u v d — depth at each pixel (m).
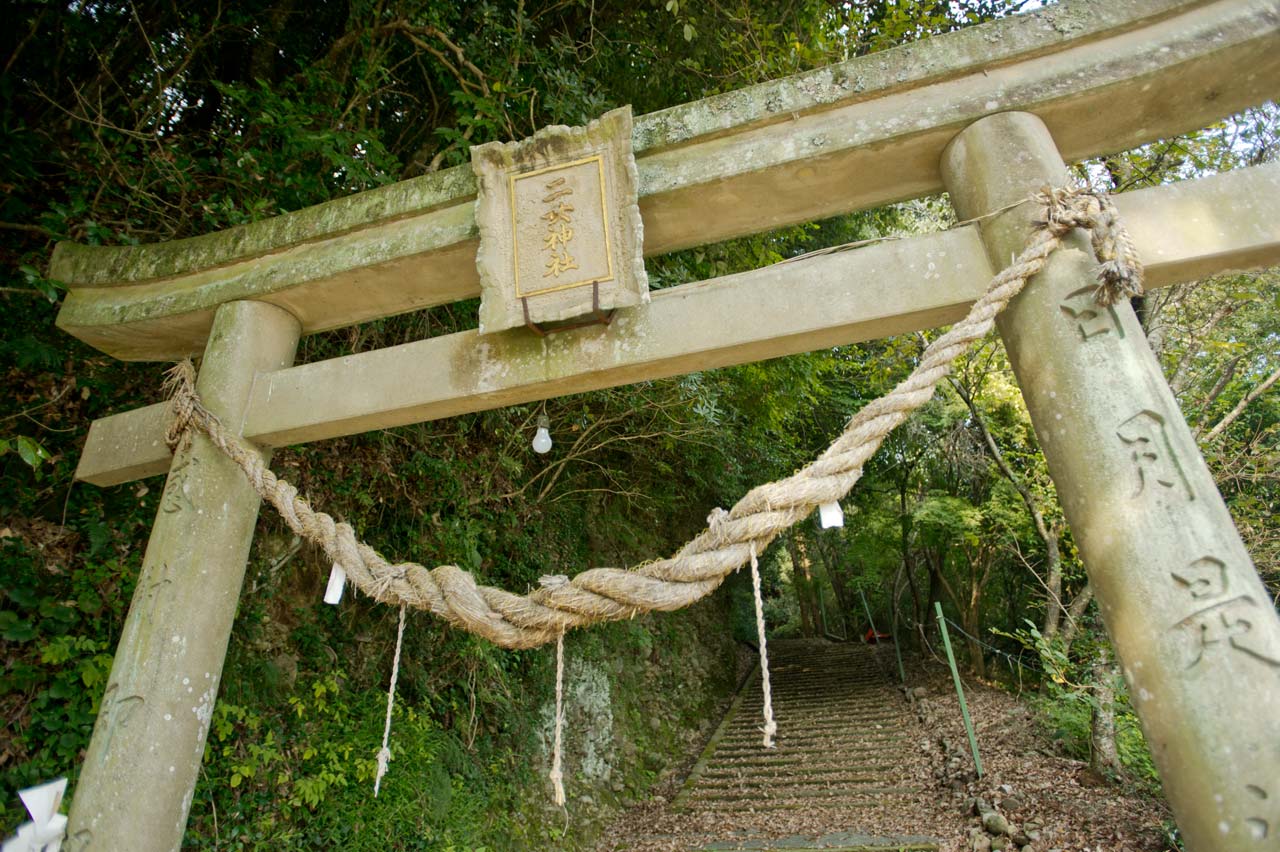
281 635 3.79
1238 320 5.48
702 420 6.38
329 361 2.16
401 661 4.55
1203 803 1.17
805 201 1.99
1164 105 1.74
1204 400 5.62
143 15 3.64
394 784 3.93
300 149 3.44
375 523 4.52
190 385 2.13
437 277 2.21
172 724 1.82
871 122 1.81
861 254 1.78
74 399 3.17
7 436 2.88
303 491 4.02
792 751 8.06
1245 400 5.20
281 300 2.29
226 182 3.68
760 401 7.47
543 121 4.52
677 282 4.55
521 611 1.47
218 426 2.06
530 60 4.22
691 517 10.52
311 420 2.08
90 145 3.23
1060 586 6.61
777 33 5.06
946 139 1.81
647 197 1.94
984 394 7.42
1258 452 5.25
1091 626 5.91
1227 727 1.18
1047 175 1.65
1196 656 1.24
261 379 2.20
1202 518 1.33
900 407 1.48
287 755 3.50
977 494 9.62
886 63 1.84
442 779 4.31
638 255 1.83
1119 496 1.38
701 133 1.93
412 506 4.76
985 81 1.77
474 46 3.89
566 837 5.67
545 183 1.96
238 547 2.08
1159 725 1.25
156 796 1.75
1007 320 1.65
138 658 1.85
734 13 4.69
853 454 1.47
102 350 2.56
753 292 1.82
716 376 6.37
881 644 14.85
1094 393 1.46
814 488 1.42
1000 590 12.05
